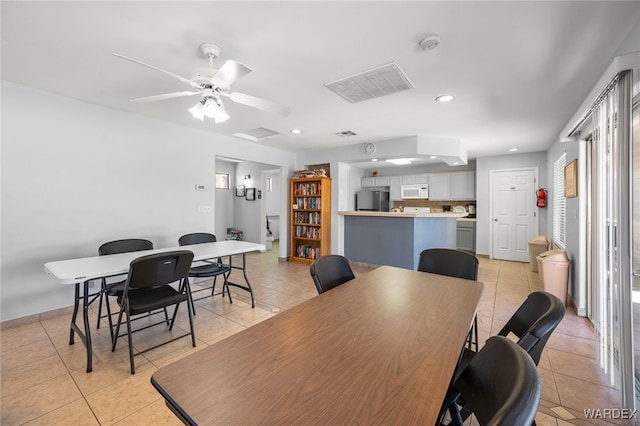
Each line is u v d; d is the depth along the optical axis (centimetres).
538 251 482
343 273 202
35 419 157
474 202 688
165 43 196
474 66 223
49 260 286
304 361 93
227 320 291
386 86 260
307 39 189
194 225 411
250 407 72
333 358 95
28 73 243
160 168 373
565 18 164
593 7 155
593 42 187
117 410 165
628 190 163
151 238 364
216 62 220
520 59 211
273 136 461
